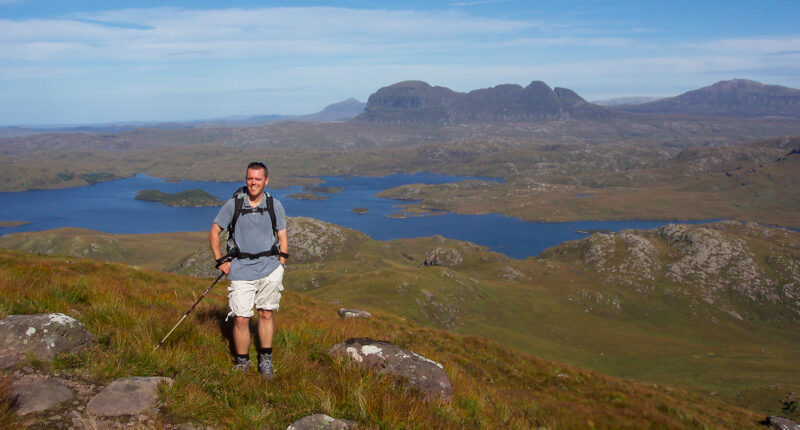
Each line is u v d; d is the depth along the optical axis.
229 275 7.25
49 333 6.66
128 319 8.45
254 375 7.11
